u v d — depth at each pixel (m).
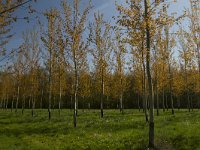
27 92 50.03
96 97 83.44
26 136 20.84
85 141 17.42
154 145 14.98
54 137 19.67
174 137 16.80
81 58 26.17
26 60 46.47
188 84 46.94
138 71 34.53
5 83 63.78
